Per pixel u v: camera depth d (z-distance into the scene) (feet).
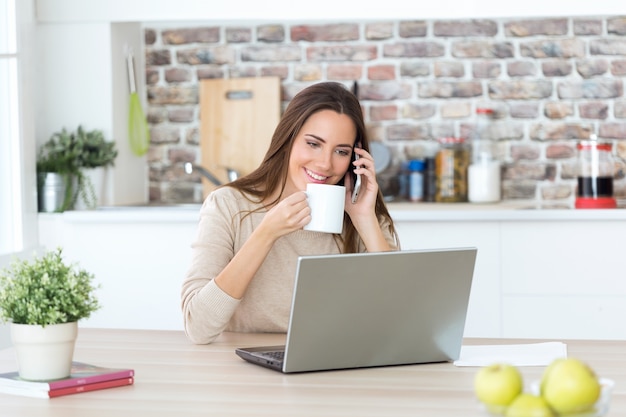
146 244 12.58
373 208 7.86
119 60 14.56
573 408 3.68
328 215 6.81
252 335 7.38
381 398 5.03
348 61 15.49
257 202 7.85
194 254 7.55
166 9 13.88
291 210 6.73
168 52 15.78
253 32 15.64
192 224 12.46
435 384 5.41
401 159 15.49
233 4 13.79
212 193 7.95
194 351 6.55
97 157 13.88
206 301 6.75
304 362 5.73
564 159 15.23
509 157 15.30
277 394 5.15
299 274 5.49
